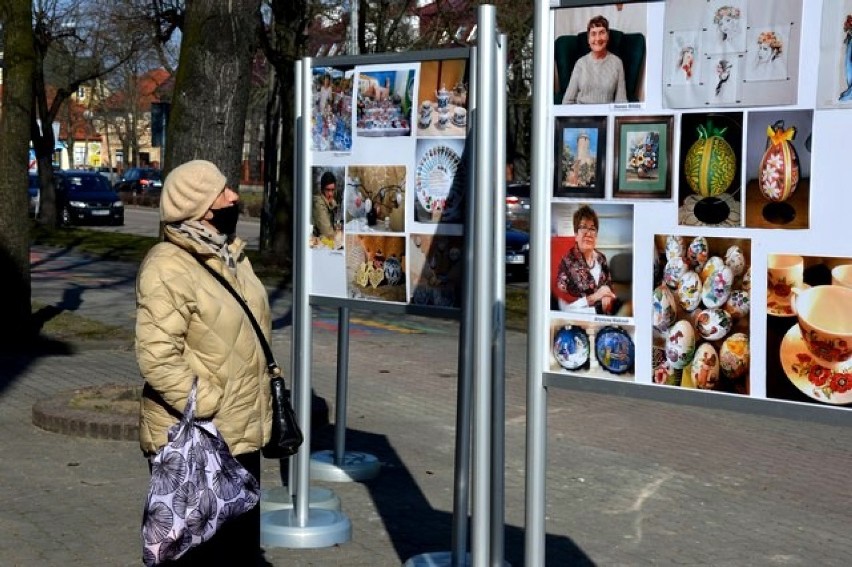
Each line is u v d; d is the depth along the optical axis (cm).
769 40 358
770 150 360
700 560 618
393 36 2006
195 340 431
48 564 561
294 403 624
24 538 600
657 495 752
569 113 396
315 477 759
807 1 350
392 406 1031
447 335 1544
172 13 2278
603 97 389
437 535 639
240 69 899
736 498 752
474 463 470
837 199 349
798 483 798
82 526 623
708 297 375
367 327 1614
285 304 1873
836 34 346
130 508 658
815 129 351
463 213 553
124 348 1280
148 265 429
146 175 5872
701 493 761
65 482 710
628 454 867
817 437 952
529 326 409
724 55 366
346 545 617
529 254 406
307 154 623
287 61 2191
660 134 380
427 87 566
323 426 930
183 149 895
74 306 1698
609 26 387
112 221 4116
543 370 407
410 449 859
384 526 655
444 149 559
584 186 395
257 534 468
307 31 2267
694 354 379
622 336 392
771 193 361
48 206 3491
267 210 2547
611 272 392
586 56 392
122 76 4959
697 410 1048
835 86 347
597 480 786
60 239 3064
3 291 1286
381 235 588
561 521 685
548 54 398
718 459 862
